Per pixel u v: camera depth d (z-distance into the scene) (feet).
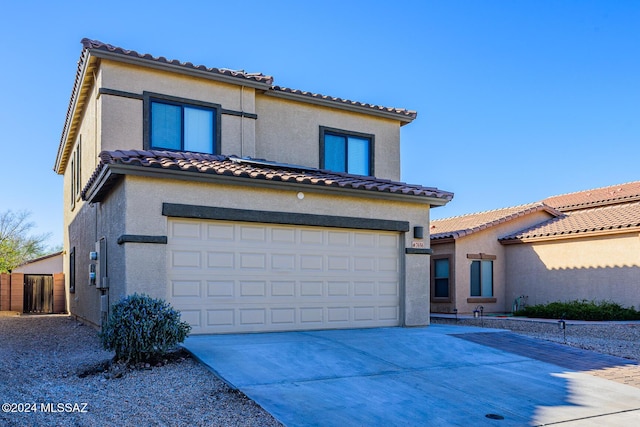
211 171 38.45
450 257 73.82
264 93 52.70
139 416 22.50
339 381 28.99
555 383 31.01
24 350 37.88
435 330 45.88
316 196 44.09
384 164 59.41
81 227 59.41
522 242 76.02
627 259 65.00
